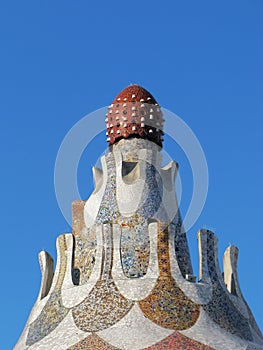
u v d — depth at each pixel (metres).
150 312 35.75
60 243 39.94
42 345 35.66
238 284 40.16
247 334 37.66
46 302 38.16
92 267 38.47
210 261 38.97
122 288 36.66
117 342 34.56
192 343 34.62
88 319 35.97
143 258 38.47
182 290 36.84
